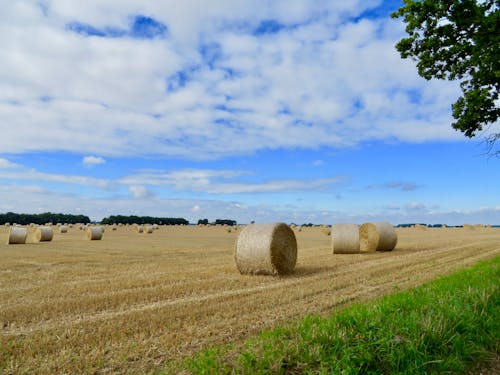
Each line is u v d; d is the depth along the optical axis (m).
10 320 7.55
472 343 5.52
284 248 13.75
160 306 8.62
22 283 11.60
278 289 10.58
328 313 7.96
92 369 5.17
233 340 6.30
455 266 15.11
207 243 31.89
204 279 12.42
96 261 17.61
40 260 17.67
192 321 7.42
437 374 4.79
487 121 12.16
